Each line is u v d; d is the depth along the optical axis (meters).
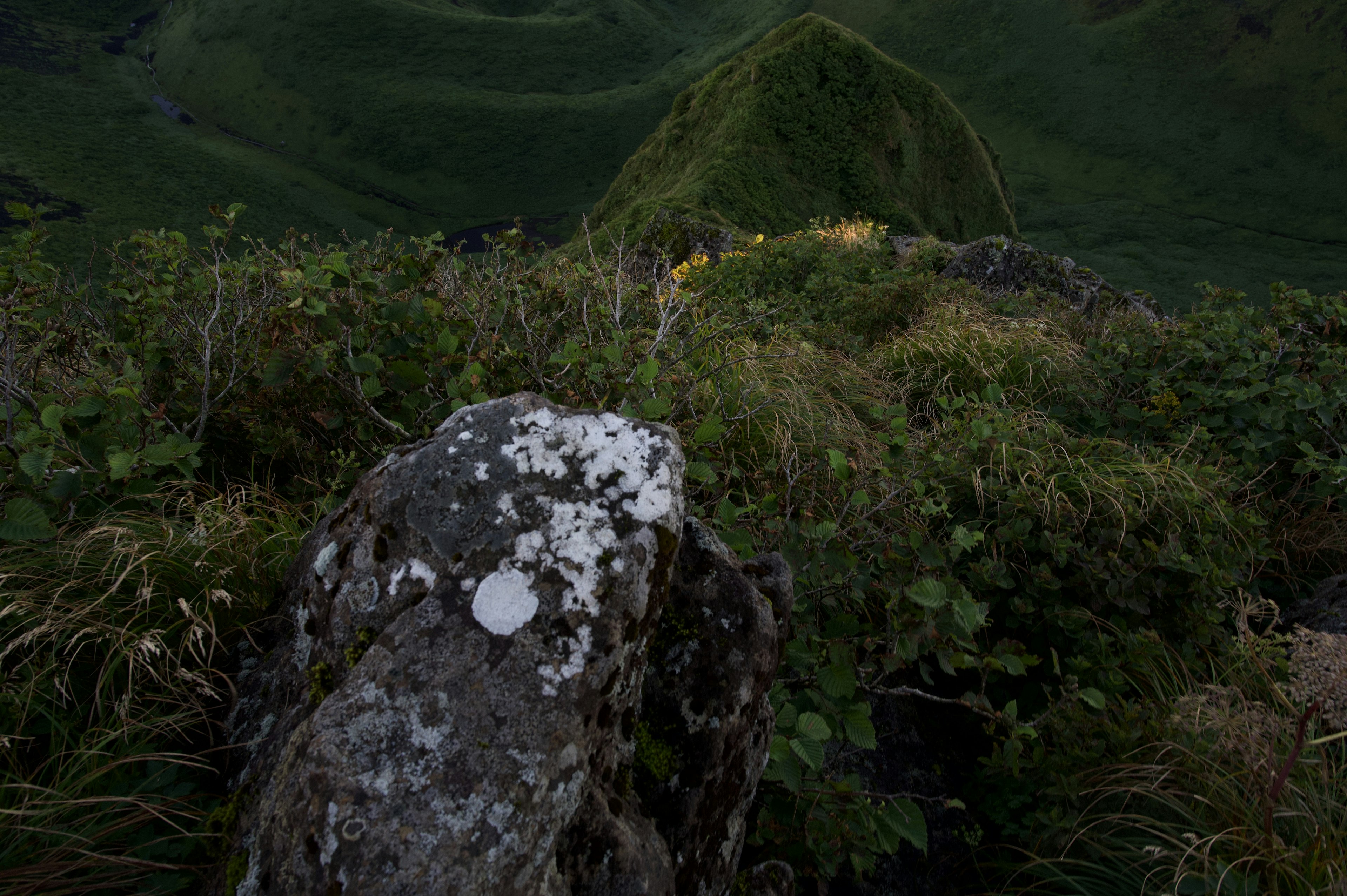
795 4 154.50
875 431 4.14
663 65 156.12
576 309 3.73
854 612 2.74
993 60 136.75
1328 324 5.10
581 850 1.29
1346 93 115.06
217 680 1.79
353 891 1.07
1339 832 1.90
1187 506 3.23
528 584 1.36
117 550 1.94
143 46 157.12
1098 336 5.78
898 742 2.67
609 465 1.53
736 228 26.61
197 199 113.88
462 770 1.17
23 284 2.80
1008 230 51.81
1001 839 2.39
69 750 1.60
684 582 1.80
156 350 2.77
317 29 144.62
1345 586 3.14
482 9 175.12
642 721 1.62
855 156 43.28
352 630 1.42
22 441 2.11
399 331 2.87
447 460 1.53
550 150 133.00
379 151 132.00
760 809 2.15
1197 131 117.44
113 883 1.37
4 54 139.50
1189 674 2.67
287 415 2.83
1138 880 2.01
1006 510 3.23
